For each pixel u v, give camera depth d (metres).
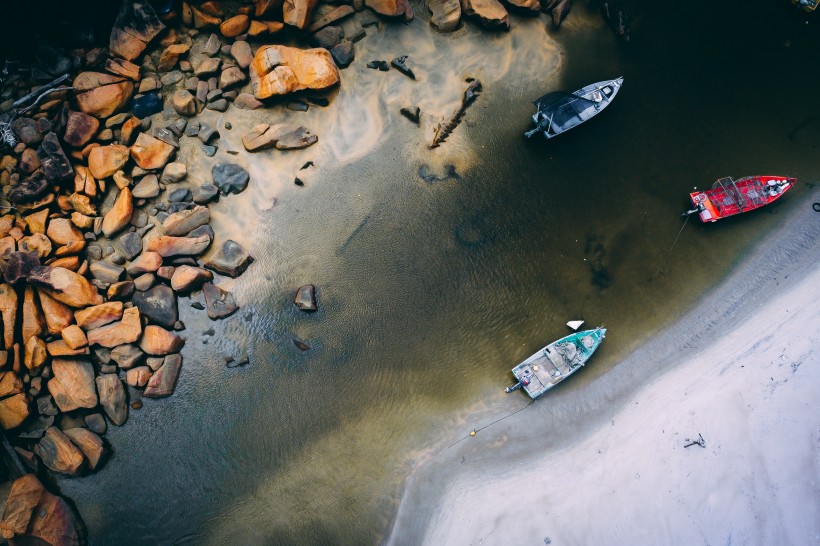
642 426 21.95
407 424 22.61
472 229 24.23
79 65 23.88
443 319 23.53
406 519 21.72
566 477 21.64
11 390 21.50
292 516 22.05
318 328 23.59
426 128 24.84
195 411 22.98
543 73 25.25
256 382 23.22
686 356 22.62
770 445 21.31
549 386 22.17
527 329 23.28
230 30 24.36
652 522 20.98
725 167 24.17
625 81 25.03
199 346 23.45
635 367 22.67
